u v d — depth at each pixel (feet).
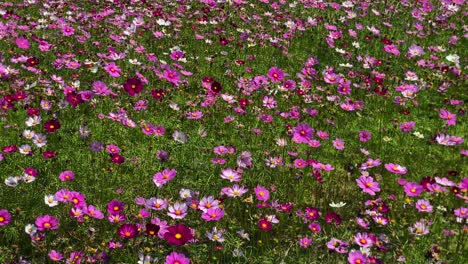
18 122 10.09
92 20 13.87
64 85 10.88
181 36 13.76
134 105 10.63
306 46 14.01
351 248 8.45
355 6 17.22
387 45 13.21
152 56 11.89
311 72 12.28
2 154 9.34
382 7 17.37
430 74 12.94
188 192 8.66
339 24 15.51
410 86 11.63
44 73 11.28
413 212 9.17
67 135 9.98
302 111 11.20
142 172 9.47
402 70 13.23
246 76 12.34
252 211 8.90
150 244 8.22
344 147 10.57
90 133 9.78
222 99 11.28
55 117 10.20
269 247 8.48
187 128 10.52
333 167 9.94
